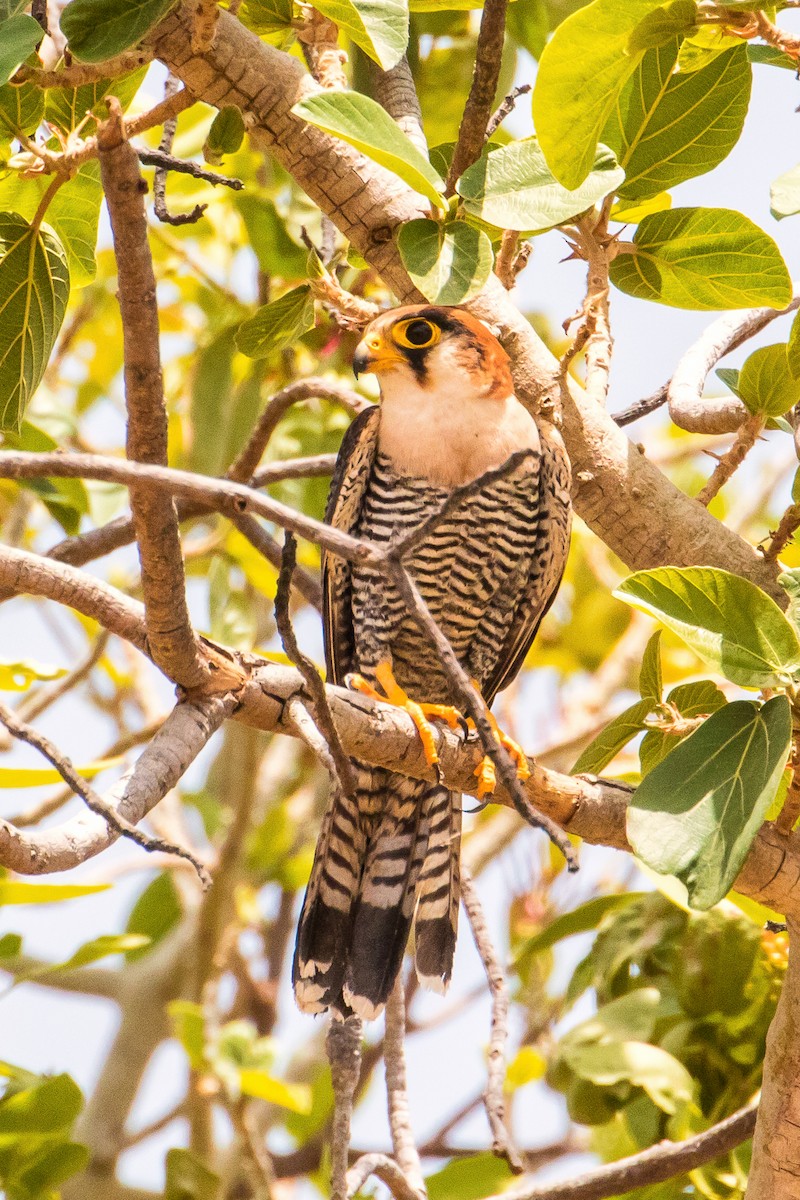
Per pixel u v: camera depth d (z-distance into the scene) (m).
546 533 8.91
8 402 6.54
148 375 4.35
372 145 5.28
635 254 7.15
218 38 6.27
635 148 6.86
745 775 5.11
